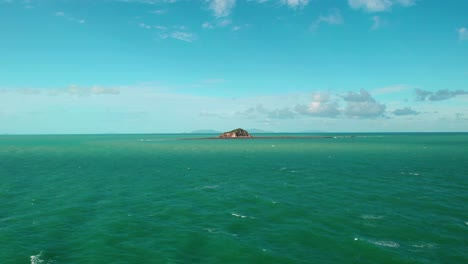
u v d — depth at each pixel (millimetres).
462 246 21125
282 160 72750
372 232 23750
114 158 78938
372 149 107750
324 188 39562
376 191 37500
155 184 42656
